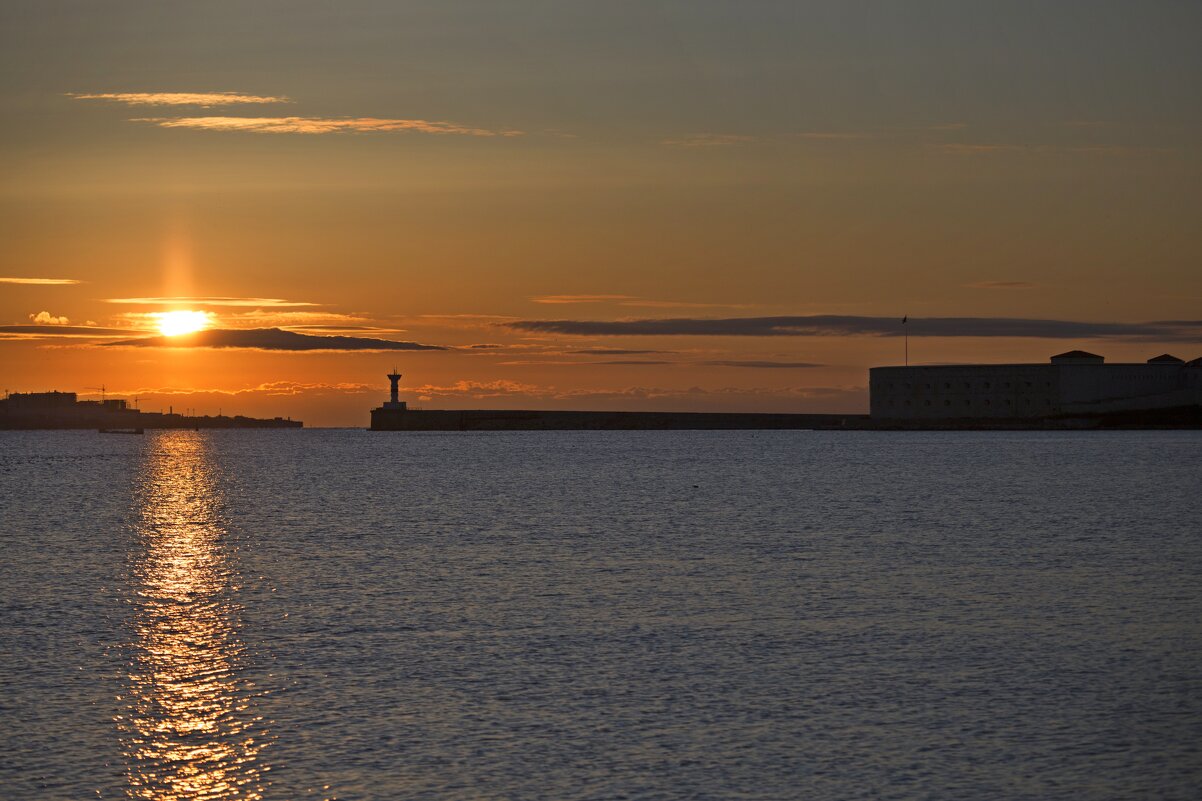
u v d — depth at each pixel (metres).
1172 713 30.08
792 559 59.81
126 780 25.81
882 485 121.38
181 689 32.84
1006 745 27.73
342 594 48.97
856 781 25.58
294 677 34.09
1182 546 64.88
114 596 49.06
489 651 37.38
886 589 49.44
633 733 28.69
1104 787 25.20
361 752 27.45
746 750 27.47
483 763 26.69
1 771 26.31
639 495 109.88
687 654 36.81
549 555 62.12
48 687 33.09
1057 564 57.28
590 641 38.81
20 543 71.50
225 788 25.36
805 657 36.28
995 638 39.00
